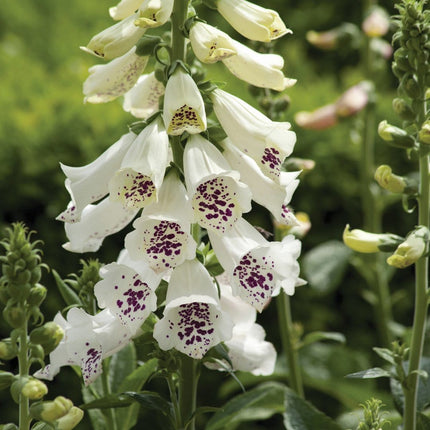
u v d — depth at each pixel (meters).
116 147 0.98
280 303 1.27
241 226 0.98
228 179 0.95
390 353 1.05
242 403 1.09
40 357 0.92
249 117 0.97
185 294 0.95
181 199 0.96
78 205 0.97
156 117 0.97
